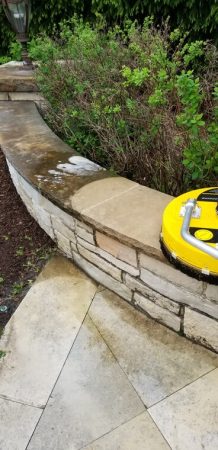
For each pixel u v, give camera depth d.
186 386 1.93
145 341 2.16
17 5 4.16
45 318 2.36
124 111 3.18
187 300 1.98
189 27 5.02
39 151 3.05
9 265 2.77
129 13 5.24
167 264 1.90
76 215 2.28
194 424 1.78
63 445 1.76
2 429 1.84
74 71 3.58
